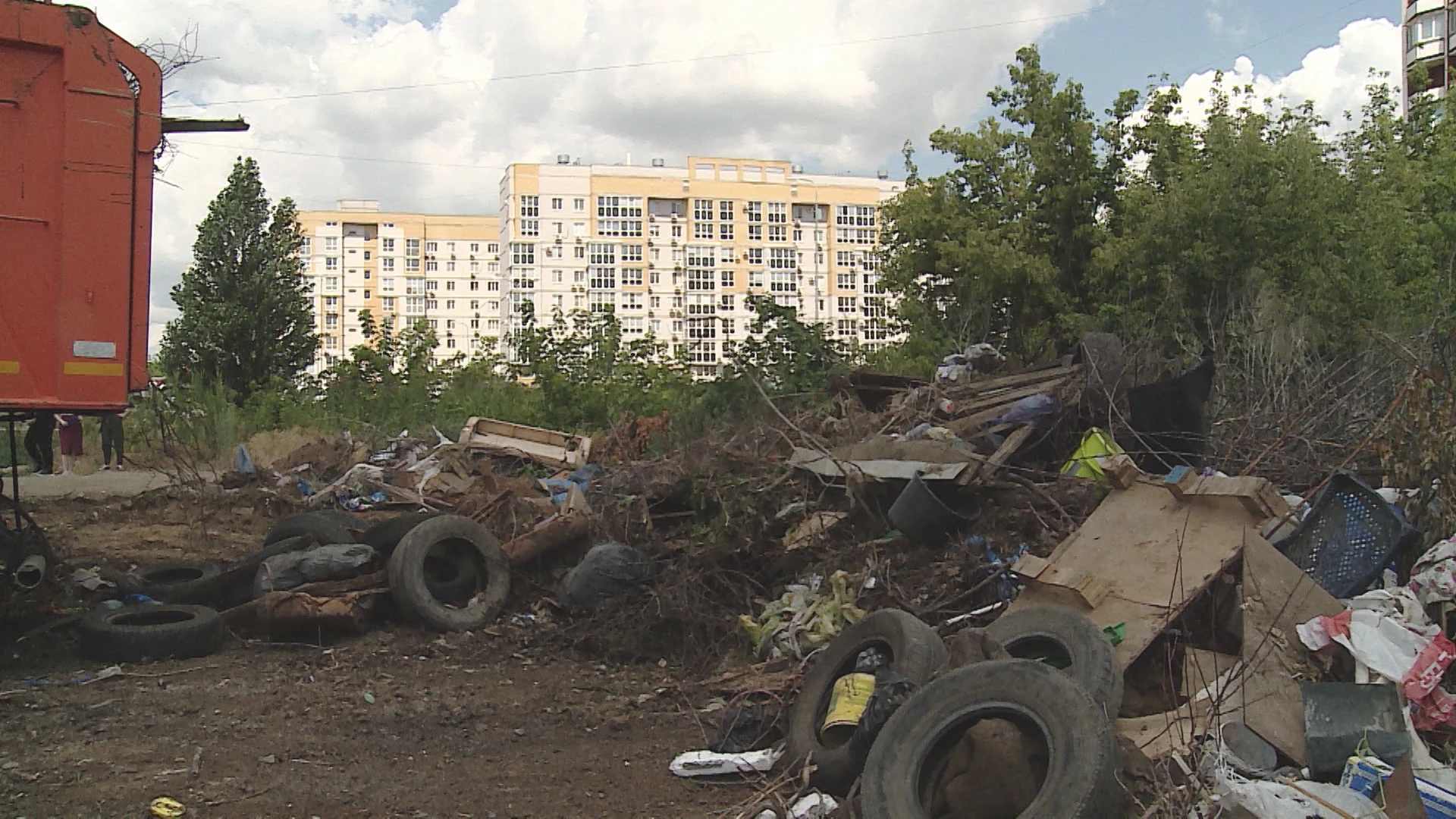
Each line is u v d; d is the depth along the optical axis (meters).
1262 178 17.17
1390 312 14.63
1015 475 8.07
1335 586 5.97
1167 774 4.49
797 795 5.02
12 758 5.38
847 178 97.88
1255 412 9.38
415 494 12.59
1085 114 23.31
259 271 31.78
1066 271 22.70
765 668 6.94
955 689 4.62
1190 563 5.99
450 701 6.71
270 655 7.73
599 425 21.48
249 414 25.64
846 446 9.07
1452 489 6.00
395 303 109.44
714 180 94.81
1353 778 4.48
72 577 9.38
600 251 92.94
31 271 6.82
